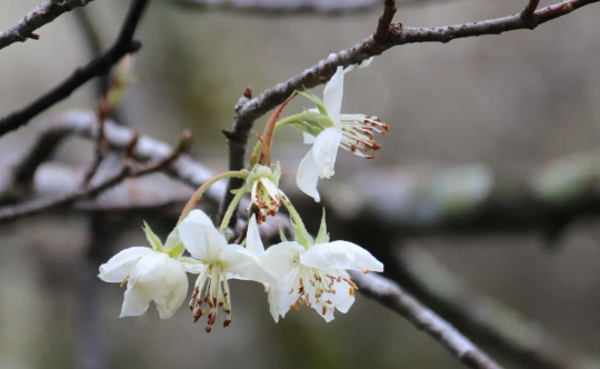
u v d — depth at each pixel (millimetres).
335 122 484
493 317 941
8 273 1374
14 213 595
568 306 1463
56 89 524
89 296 792
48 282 1379
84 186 598
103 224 798
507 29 469
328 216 871
